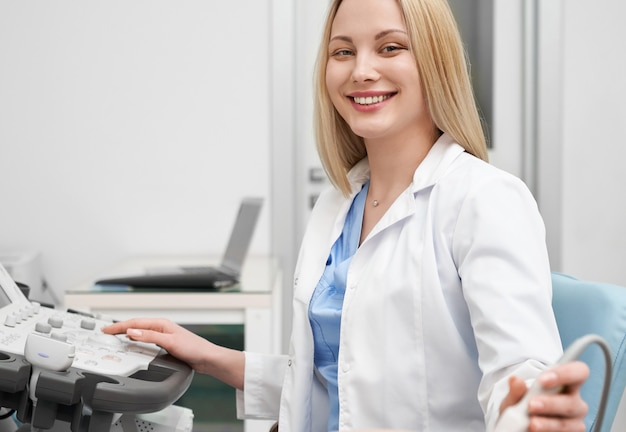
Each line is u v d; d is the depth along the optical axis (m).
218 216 2.98
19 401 0.92
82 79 2.93
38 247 2.95
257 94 2.96
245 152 2.97
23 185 2.94
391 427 1.03
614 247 3.03
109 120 2.95
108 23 2.92
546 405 0.67
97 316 1.30
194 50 2.94
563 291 1.08
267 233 2.99
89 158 2.95
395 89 1.09
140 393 0.91
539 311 0.91
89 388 0.92
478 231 0.96
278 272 2.69
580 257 3.03
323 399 1.22
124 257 2.98
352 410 1.05
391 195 1.17
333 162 1.25
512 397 0.73
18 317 1.10
